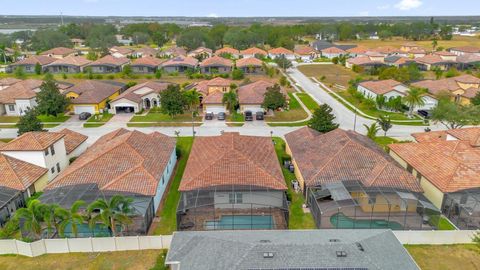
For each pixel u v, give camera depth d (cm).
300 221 3719
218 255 2631
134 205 3488
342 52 16188
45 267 3020
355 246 2672
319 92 9588
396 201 3738
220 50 15750
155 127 6744
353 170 4031
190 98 7569
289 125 6856
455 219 3728
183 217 3762
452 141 4634
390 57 13588
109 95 8144
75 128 6675
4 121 7119
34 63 12212
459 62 12675
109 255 3164
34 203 3120
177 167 4991
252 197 3872
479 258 3112
